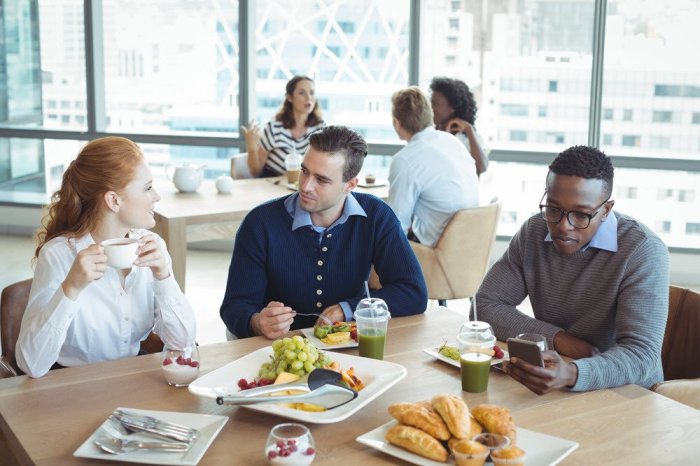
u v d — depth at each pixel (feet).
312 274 8.18
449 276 12.41
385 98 19.11
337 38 19.08
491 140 18.49
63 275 6.88
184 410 5.78
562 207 6.91
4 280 17.07
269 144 16.72
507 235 18.81
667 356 7.63
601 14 17.28
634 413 5.78
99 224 7.02
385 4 18.60
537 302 7.79
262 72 19.66
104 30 20.18
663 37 17.16
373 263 8.38
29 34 20.59
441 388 6.20
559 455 5.04
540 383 5.96
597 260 7.26
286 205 8.17
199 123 20.26
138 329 7.37
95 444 5.15
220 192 14.38
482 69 18.22
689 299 7.51
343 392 5.69
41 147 21.12
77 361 7.22
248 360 6.40
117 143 6.98
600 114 17.76
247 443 5.29
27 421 5.57
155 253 6.86
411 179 12.42
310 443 4.93
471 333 6.20
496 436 4.88
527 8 17.70
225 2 19.45
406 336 7.34
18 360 6.41
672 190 17.72
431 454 4.97
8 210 21.27
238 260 8.14
